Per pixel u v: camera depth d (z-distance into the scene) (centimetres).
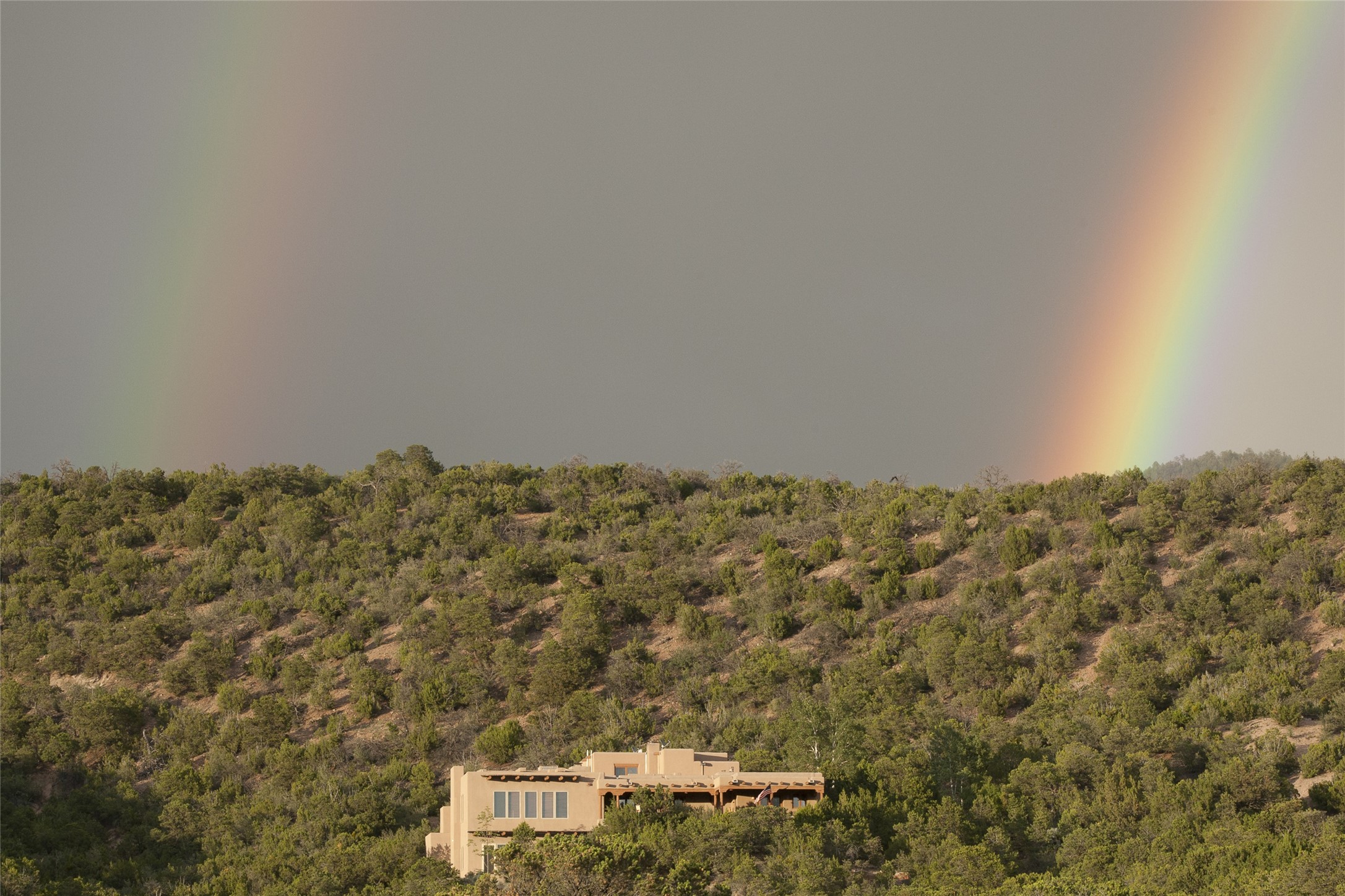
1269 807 18200
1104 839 17900
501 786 18200
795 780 18588
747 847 16875
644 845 15000
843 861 16900
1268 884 14375
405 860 18962
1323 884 14012
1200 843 17125
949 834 17775
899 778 19912
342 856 19300
